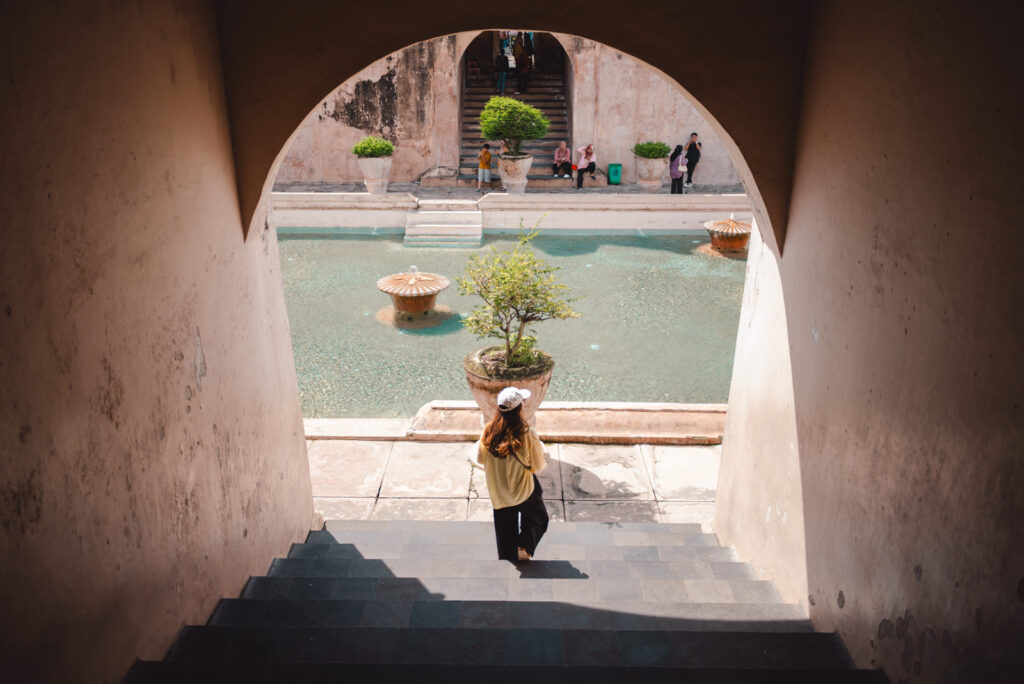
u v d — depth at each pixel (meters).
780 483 4.30
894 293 2.84
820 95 3.69
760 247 4.89
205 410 3.69
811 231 3.81
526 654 3.26
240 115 4.05
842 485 3.36
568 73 21.50
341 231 16.75
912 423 2.67
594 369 9.83
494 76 23.38
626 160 20.25
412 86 19.44
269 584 4.24
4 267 2.14
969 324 2.29
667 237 16.50
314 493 6.67
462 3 3.99
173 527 3.28
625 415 7.67
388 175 18.44
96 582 2.61
